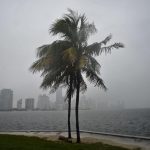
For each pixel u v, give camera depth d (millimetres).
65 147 11656
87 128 49688
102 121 77938
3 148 10484
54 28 15578
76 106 15641
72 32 15742
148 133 36094
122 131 40844
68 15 16094
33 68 15867
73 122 76000
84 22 16375
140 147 13352
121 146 13664
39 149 10625
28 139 13836
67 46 15445
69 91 16156
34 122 78375
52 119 102438
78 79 15617
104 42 15422
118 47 15305
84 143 14281
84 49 15562
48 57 15078
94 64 15750
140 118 91875
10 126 59844
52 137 17688
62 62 15383
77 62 14383
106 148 12297
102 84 16109
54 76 15906
